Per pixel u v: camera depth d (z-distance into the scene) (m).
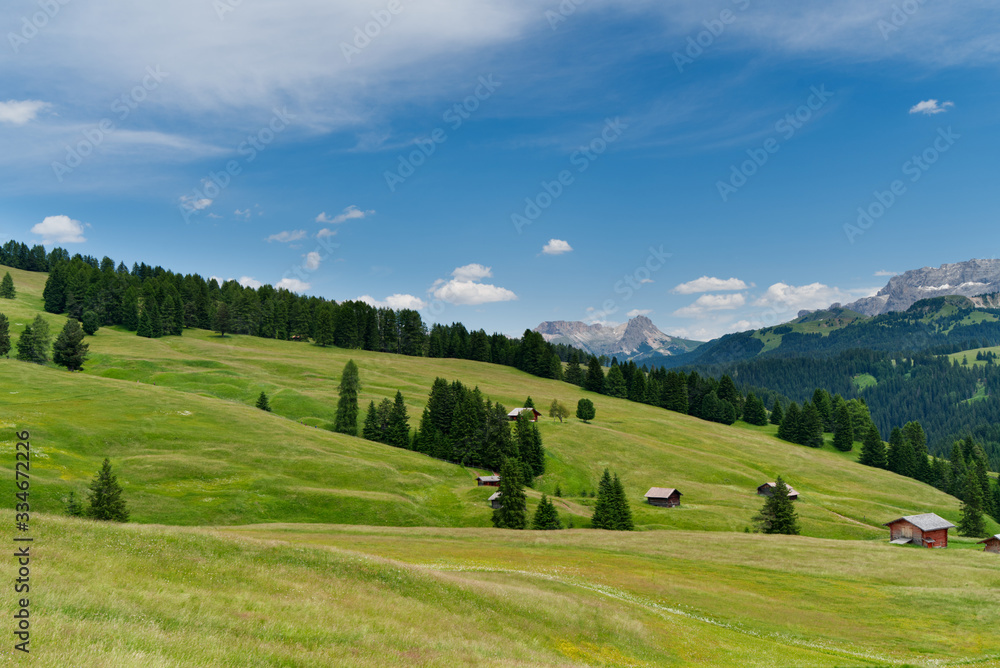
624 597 41.38
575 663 26.06
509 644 26.47
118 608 18.36
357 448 113.81
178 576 24.70
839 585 51.81
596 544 63.81
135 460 83.81
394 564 33.38
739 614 41.47
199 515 72.62
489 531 68.69
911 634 39.47
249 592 24.61
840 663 32.28
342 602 26.12
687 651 31.89
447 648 23.20
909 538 93.88
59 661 13.05
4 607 16.25
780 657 32.75
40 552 23.17
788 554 63.50
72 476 72.81
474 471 120.00
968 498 113.19
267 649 17.64
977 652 36.28
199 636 17.53
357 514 82.75
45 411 93.81
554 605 33.38
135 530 29.62
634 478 128.62
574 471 129.38
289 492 84.25
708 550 63.88
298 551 32.25
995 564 59.91
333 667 17.50
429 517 88.69
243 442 100.56
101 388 114.75
